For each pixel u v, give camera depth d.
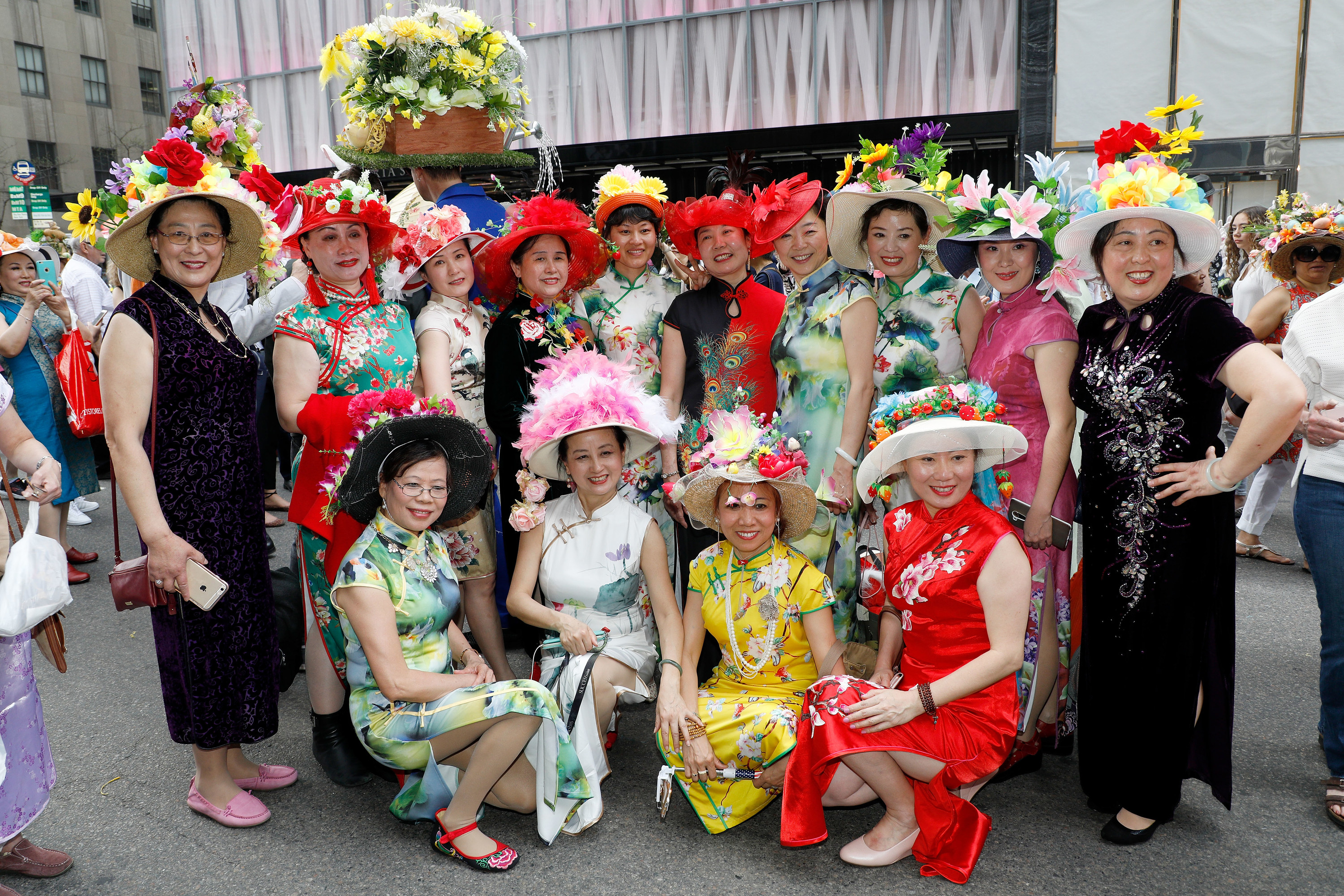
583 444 2.98
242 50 11.42
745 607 2.93
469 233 3.52
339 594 2.59
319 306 3.03
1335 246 4.36
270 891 2.44
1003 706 2.54
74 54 33.06
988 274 2.90
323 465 2.95
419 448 2.60
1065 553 2.96
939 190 3.02
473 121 4.28
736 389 3.59
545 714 2.52
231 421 2.64
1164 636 2.50
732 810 2.74
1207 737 2.59
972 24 8.95
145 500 2.46
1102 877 2.45
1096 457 2.63
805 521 2.99
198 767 2.81
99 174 34.12
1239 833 2.65
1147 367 2.49
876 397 3.35
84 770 3.13
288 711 3.67
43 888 2.45
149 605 2.58
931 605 2.60
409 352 3.19
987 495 2.98
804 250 3.31
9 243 5.07
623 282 3.82
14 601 2.18
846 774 2.69
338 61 4.26
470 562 3.48
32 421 5.12
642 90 10.12
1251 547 5.18
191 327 2.57
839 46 9.39
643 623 3.16
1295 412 2.21
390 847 2.66
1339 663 2.68
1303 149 7.78
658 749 2.95
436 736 2.56
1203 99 7.93
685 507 3.04
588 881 2.48
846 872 2.52
